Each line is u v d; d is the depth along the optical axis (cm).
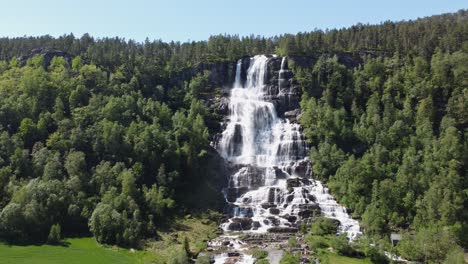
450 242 10325
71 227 12181
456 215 11594
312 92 18275
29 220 11419
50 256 10188
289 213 13562
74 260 10006
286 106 18525
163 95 18612
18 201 11712
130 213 12250
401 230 12069
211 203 14388
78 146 14462
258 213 13750
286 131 17250
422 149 14138
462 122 15000
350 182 13688
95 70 18375
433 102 15750
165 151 14688
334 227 12338
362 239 11125
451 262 9481
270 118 18000
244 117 18050
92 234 11962
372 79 17638
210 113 18188
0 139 13800
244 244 11606
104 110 15688
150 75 19375
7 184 12619
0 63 19825
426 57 18325
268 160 16488
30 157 13850
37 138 14738
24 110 15550
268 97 18988
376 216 12175
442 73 16388
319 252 10762
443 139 13538
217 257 10625
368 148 15338
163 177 13988
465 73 16062
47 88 16638
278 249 11069
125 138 14700
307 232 12412
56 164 13288
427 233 10612
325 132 16000
